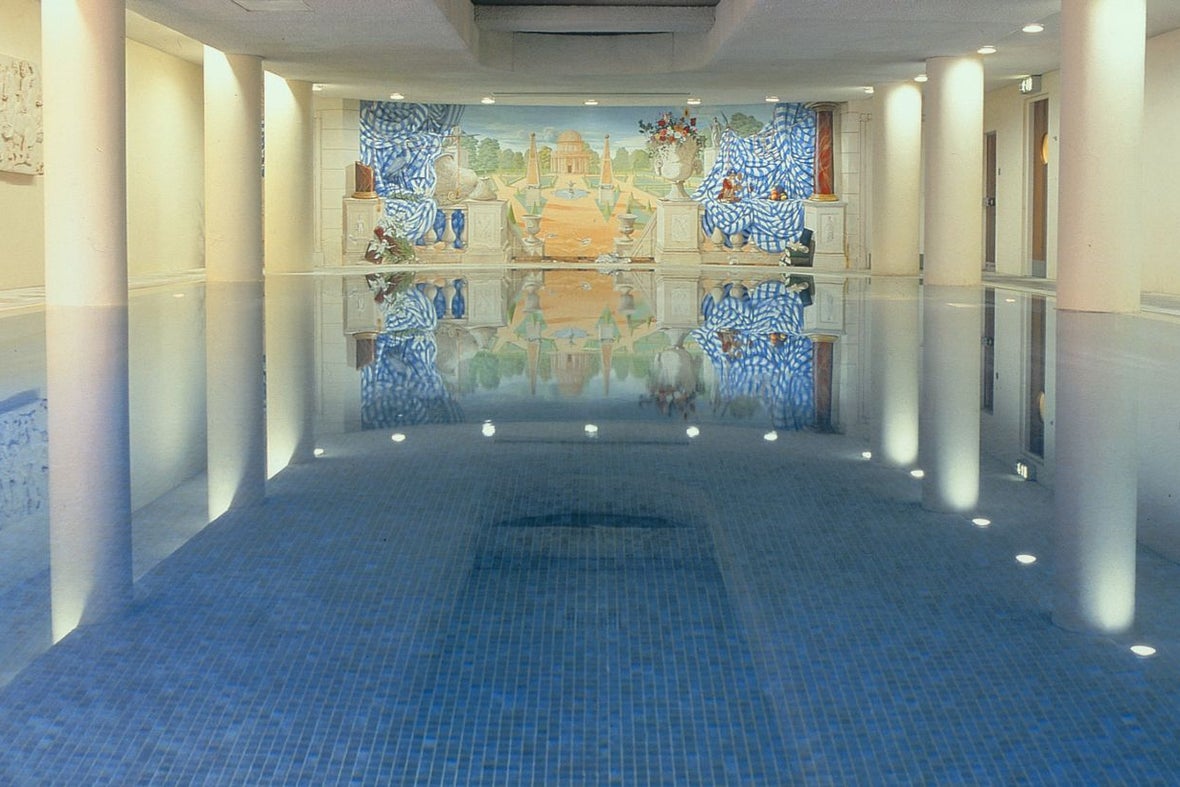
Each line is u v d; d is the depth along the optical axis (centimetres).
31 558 413
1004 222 2680
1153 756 260
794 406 766
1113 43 1371
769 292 2005
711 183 3253
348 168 3122
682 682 302
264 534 448
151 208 2414
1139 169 1399
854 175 3091
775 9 1617
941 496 513
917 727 275
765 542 438
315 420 706
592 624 345
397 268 3008
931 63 2105
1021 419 707
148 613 354
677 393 826
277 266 2489
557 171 3278
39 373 865
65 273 1388
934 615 353
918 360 1003
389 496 512
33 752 262
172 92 2505
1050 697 291
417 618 351
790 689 297
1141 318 1355
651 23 2059
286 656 320
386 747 265
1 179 1791
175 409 732
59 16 1340
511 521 469
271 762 258
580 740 269
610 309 1631
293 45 1955
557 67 2319
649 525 463
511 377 911
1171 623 344
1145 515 476
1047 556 416
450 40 1889
